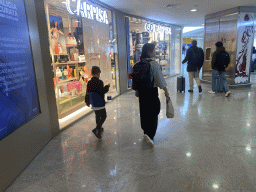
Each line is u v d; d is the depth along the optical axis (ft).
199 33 56.03
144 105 9.40
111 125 12.75
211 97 19.01
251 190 6.32
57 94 13.82
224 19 23.49
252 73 35.88
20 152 7.86
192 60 20.07
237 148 9.06
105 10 19.04
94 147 9.84
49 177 7.50
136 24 25.46
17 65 7.86
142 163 8.19
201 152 8.86
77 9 13.99
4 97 6.96
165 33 32.45
